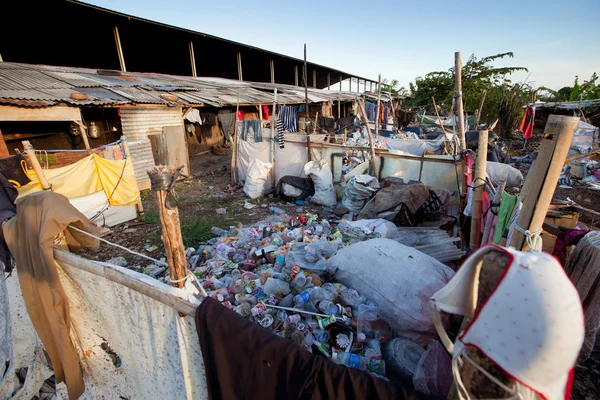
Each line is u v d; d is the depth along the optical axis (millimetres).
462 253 3695
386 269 2855
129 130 8492
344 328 2488
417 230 4469
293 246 3812
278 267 3541
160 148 9125
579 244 2297
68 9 9734
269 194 7734
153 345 2271
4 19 10219
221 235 5340
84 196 5289
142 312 2189
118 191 5766
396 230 4422
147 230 5820
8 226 2639
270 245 4086
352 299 2795
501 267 1002
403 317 2529
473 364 1067
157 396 2527
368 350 2279
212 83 14188
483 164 3012
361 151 7598
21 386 3531
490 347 969
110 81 9680
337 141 10406
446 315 2533
